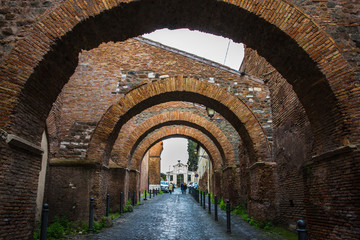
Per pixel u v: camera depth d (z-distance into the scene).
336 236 5.68
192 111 16.59
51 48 5.75
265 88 11.39
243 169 13.88
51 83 6.20
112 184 14.78
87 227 9.10
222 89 11.22
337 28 6.18
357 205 5.14
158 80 11.09
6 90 5.28
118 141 15.55
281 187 10.05
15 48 5.54
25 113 5.62
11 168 5.11
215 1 6.07
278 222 10.05
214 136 16.34
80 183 9.78
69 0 5.95
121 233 8.69
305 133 8.04
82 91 10.95
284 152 9.71
